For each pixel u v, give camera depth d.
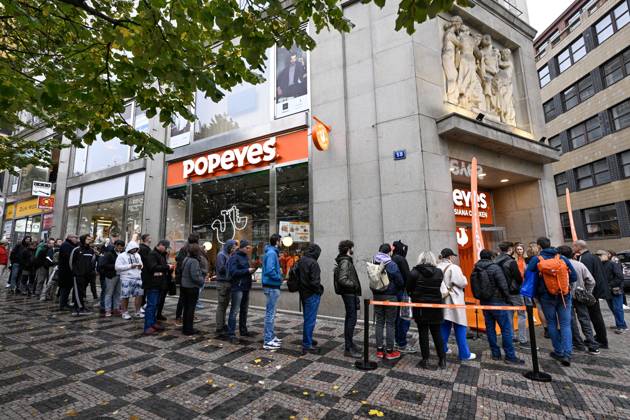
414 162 6.89
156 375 4.07
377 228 7.18
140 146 4.72
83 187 14.45
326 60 8.36
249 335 5.86
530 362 4.58
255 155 9.05
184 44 4.01
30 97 4.00
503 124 9.16
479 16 9.23
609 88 20.00
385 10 7.75
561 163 23.64
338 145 7.85
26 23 3.51
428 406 3.29
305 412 3.17
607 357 4.82
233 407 3.27
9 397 3.47
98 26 4.59
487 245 10.04
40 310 8.06
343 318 7.17
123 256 7.11
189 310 5.91
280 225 8.50
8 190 20.08
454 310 4.62
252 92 9.80
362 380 3.91
